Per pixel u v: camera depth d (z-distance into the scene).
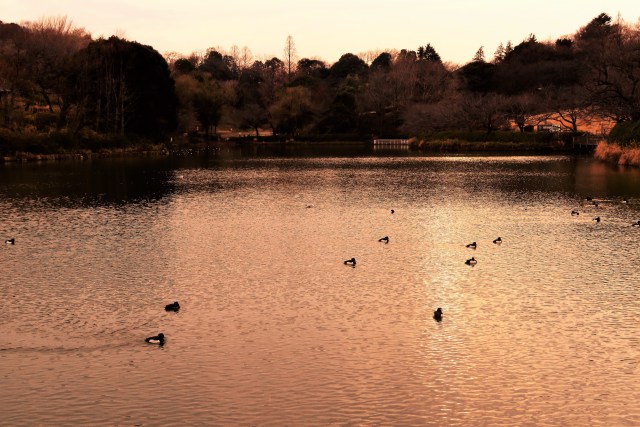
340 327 29.66
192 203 68.00
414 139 194.12
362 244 47.09
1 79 141.50
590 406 22.56
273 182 89.25
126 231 51.88
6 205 65.69
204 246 46.28
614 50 133.00
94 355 26.62
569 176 94.31
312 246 46.41
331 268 40.09
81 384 24.14
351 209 63.91
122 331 29.20
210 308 32.34
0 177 92.69
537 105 185.12
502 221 56.62
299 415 22.03
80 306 32.66
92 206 65.44
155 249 45.28
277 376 24.73
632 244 46.59
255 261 41.91
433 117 193.00
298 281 37.16
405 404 22.73
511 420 21.77
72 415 22.02
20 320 30.58
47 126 145.12
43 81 150.75
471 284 36.44
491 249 45.25
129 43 165.25
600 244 46.66
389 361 26.03
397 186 83.88
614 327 29.47
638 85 129.50
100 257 42.91
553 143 163.62
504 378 24.56
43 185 83.12
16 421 21.61
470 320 30.55
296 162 129.12
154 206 65.62
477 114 183.38
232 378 24.59
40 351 26.98
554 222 55.94
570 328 29.41
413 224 55.34
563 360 26.05
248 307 32.47
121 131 155.50
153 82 166.62
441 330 29.27
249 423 21.56
